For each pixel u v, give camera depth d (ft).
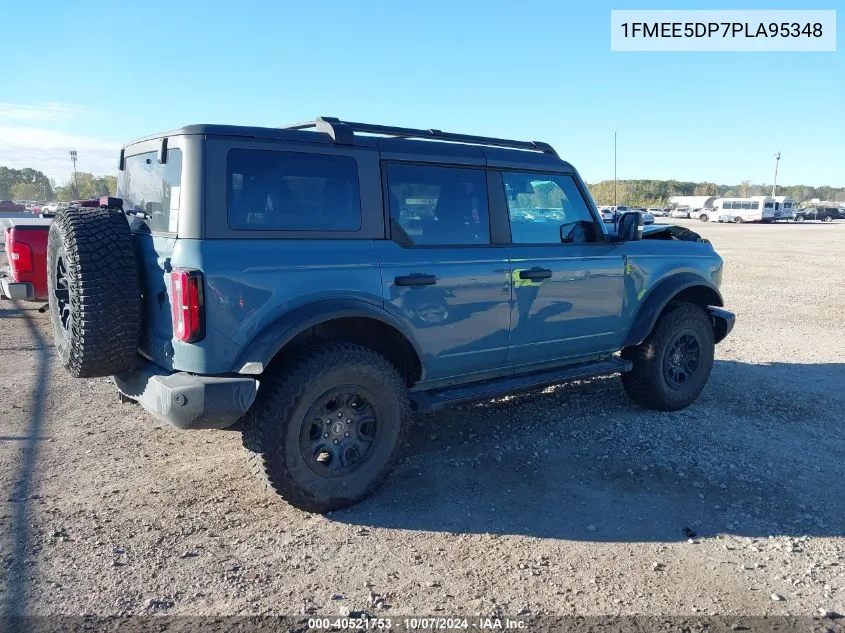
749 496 13.89
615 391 21.16
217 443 16.42
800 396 21.03
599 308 17.38
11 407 18.88
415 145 14.39
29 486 13.84
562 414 18.83
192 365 11.61
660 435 17.24
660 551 11.75
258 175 12.19
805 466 15.48
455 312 14.58
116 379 13.57
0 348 25.95
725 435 17.37
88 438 16.63
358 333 14.19
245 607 9.96
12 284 26.66
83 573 10.73
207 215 11.57
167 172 12.41
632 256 18.11
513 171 15.96
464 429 17.52
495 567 11.18
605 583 10.73
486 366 15.70
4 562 10.98
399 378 13.53
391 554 11.54
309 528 12.40
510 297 15.49
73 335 11.98
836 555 11.69
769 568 11.25
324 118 13.52
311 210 12.78
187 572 10.84
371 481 13.33
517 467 15.19
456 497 13.71
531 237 16.28
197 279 11.28
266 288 11.96
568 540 12.08
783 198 230.27
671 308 19.27
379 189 13.62
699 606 10.16
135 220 13.60
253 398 11.71
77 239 11.80
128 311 12.05
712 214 227.40
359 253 13.14
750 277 55.01
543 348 16.56
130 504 13.15
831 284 50.31
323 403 12.60
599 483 14.42
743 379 22.91
